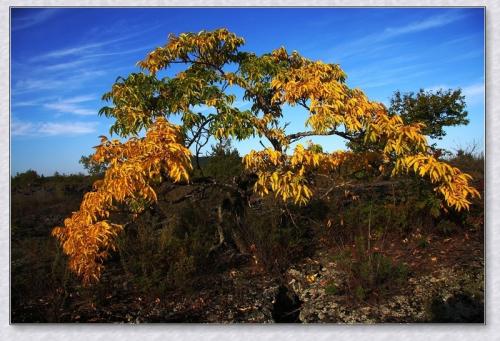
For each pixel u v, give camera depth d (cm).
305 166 345
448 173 312
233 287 375
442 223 466
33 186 1180
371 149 396
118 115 357
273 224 437
